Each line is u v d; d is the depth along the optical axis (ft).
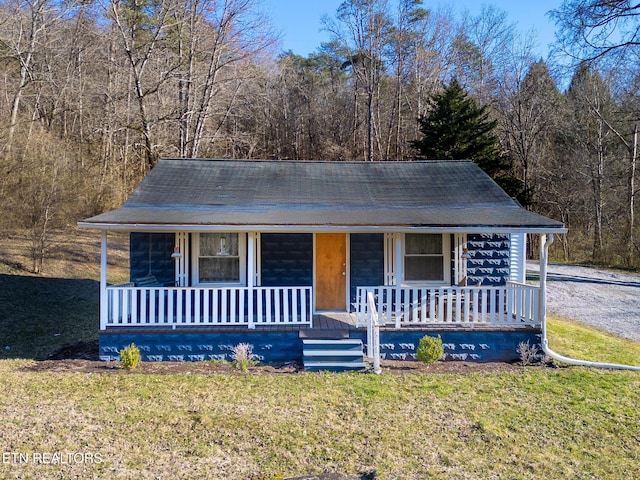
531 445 20.08
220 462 18.25
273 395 24.91
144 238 37.40
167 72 71.41
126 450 18.94
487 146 89.04
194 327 32.09
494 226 31.32
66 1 82.43
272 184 41.04
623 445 20.22
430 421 22.09
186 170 42.57
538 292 32.65
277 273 37.70
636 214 89.76
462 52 117.70
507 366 30.96
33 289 50.14
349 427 21.31
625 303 54.24
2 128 65.57
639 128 85.76
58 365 30.25
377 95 115.34
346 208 36.32
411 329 32.27
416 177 43.68
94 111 92.99
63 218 67.21
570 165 102.78
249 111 112.16
